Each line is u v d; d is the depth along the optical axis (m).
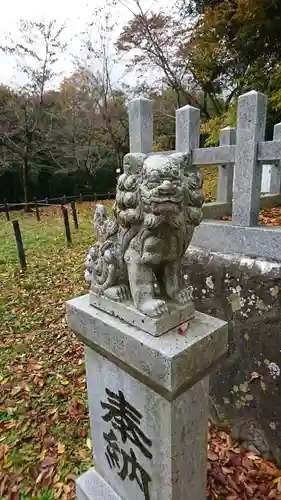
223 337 1.33
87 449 2.14
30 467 2.04
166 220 1.11
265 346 1.88
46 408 2.51
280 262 1.78
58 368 3.00
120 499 1.65
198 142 2.12
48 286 4.93
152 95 13.05
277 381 1.86
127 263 1.29
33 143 15.24
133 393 1.37
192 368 1.19
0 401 2.60
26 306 4.29
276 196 3.62
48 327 3.75
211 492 1.79
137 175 1.15
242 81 7.89
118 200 1.21
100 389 1.58
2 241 7.72
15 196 17.53
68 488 1.89
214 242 2.12
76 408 2.48
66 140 15.96
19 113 14.46
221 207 2.88
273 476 1.88
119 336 1.28
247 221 1.92
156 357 1.13
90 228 8.73
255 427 2.02
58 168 17.31
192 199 1.18
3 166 15.21
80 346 3.33
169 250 1.23
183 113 2.05
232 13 7.29
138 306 1.26
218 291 2.08
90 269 1.51
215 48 8.23
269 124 6.80
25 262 5.70
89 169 17.80
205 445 1.50
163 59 11.05
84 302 1.56
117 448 1.58
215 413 2.23
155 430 1.32
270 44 7.25
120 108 15.20
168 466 1.31
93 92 14.66
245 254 1.95
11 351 3.30
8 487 1.93
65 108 15.37
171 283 1.35
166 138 12.77
